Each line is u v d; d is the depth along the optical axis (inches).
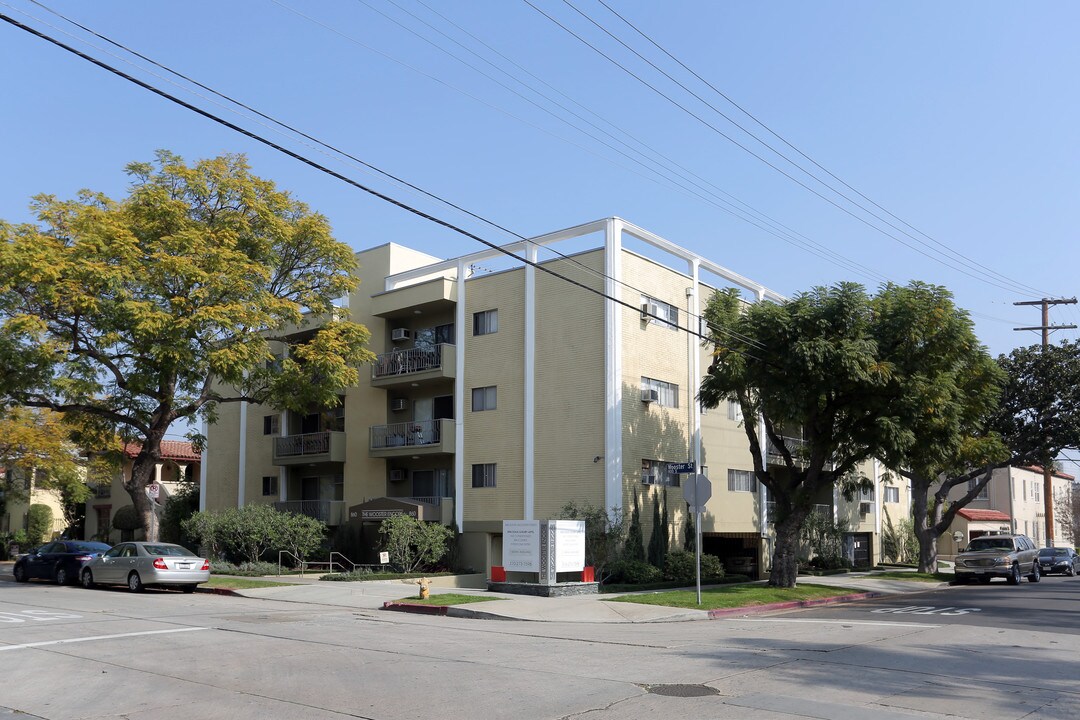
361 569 1290.6
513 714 347.9
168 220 1095.6
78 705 365.4
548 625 703.1
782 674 444.5
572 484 1177.4
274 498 1590.8
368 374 1448.1
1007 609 858.8
